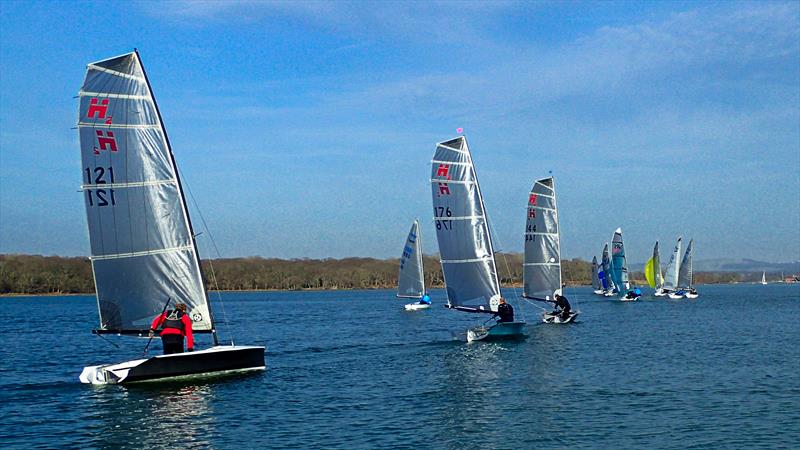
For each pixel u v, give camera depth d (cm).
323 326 5722
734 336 4406
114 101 2384
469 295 3909
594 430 1802
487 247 3894
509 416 1961
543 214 5156
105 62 2358
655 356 3259
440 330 5144
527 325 5131
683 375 2675
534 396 2252
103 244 2388
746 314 7006
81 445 1691
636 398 2209
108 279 2402
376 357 3291
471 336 3934
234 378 2577
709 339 4175
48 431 1820
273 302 13438
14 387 2466
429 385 2464
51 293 17112
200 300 2506
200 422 1900
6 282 16675
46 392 2342
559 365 2950
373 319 6662
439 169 3888
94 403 2145
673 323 5609
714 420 1908
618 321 5825
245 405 2111
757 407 2070
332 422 1895
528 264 5150
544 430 1805
